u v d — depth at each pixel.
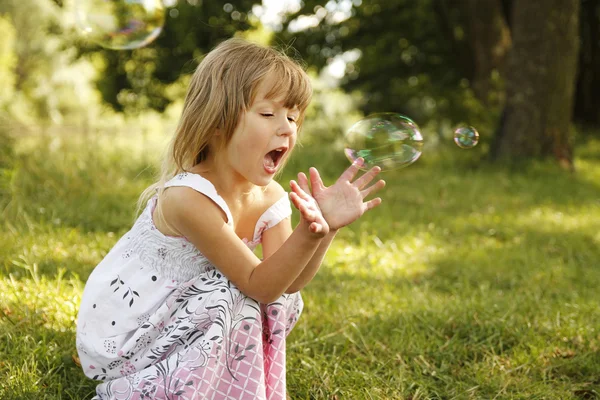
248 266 1.76
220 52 1.80
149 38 3.69
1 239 3.30
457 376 2.28
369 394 2.05
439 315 2.71
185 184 1.77
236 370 1.75
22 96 18.28
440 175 7.55
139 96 11.44
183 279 1.83
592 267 3.81
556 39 7.91
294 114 1.80
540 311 2.85
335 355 2.38
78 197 4.65
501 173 7.44
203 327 1.75
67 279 2.92
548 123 7.98
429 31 12.68
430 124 10.35
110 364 1.84
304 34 12.20
